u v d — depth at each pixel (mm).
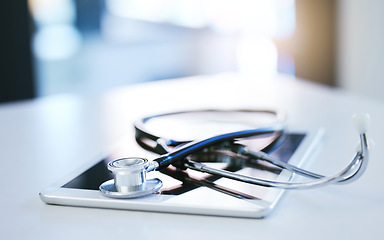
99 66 4648
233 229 333
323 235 317
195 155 522
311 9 3453
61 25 4449
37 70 4285
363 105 933
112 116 908
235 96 1114
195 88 1272
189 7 4578
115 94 1213
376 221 338
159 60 4742
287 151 539
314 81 3545
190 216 360
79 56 4562
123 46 4684
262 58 3895
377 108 889
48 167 546
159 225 344
